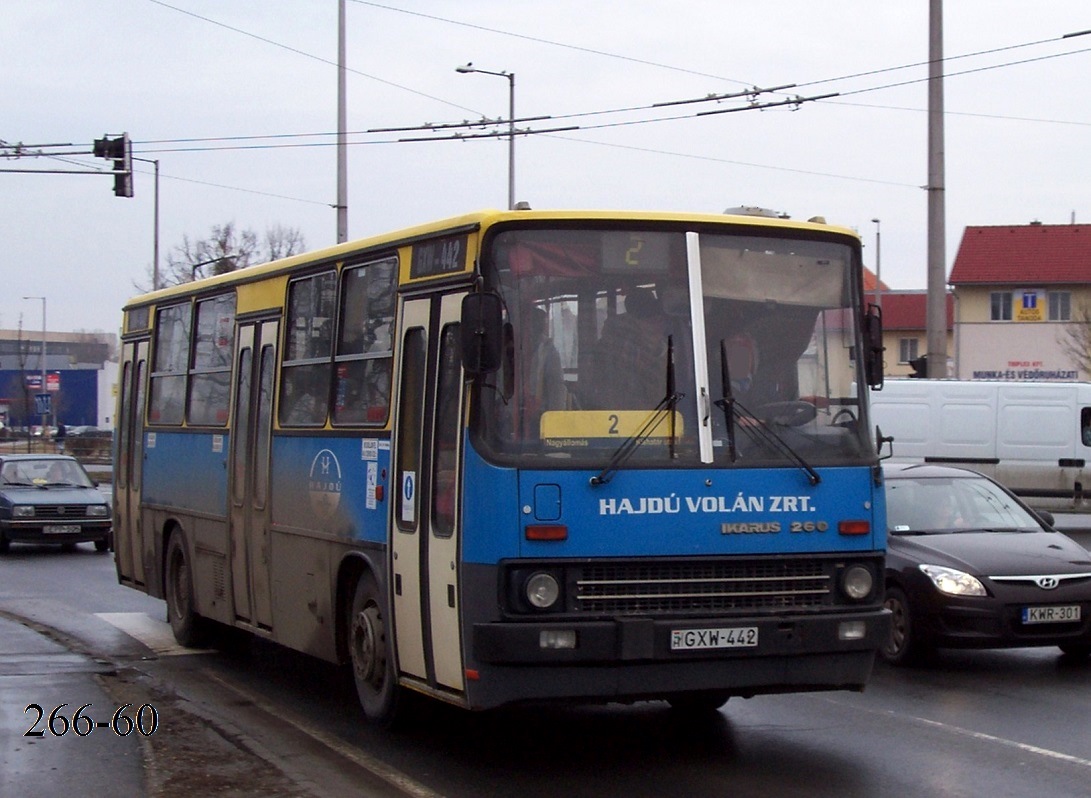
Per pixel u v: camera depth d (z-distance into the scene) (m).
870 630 8.00
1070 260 65.38
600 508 7.67
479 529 7.64
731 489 7.91
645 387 7.90
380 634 9.15
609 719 9.70
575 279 7.93
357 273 9.73
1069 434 26.91
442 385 8.25
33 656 12.66
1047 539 12.36
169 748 8.69
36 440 71.12
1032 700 10.38
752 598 7.92
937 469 13.54
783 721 9.61
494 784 7.83
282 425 10.82
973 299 66.38
